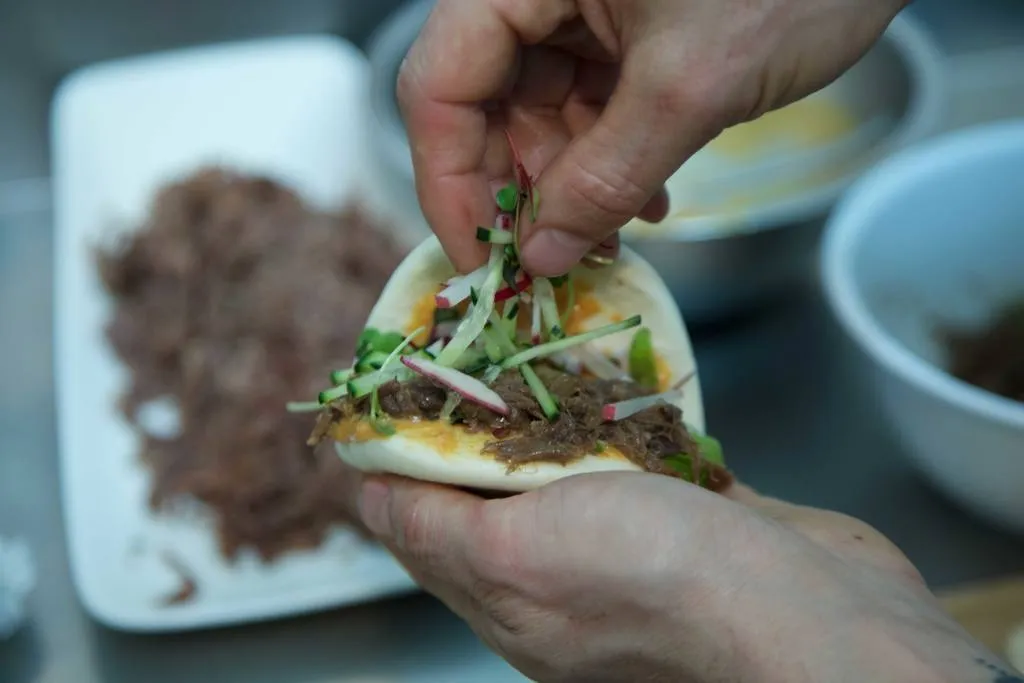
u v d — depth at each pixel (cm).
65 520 58
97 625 55
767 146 67
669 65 37
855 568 38
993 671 35
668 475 41
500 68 41
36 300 72
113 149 77
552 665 40
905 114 63
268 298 63
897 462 59
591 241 40
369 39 84
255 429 59
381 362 42
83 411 61
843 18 38
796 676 36
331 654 54
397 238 71
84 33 78
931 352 58
